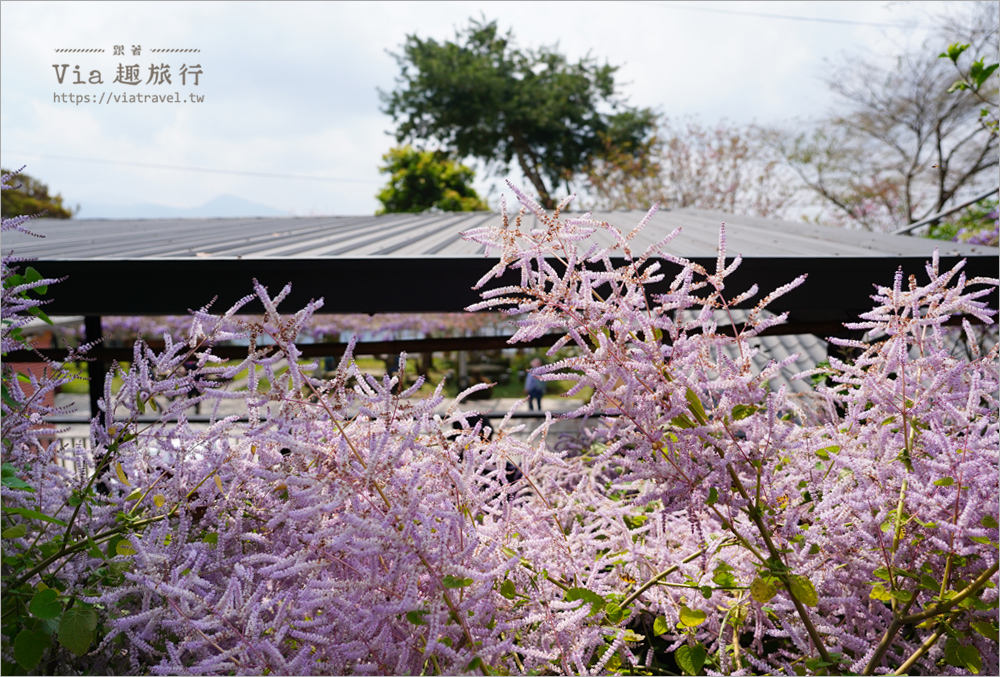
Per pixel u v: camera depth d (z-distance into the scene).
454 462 1.24
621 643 1.32
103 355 3.36
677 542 1.56
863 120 15.35
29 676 1.35
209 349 1.34
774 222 6.32
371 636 1.14
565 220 1.23
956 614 1.18
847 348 2.87
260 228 6.32
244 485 1.37
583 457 1.81
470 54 23.33
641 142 23.53
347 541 1.06
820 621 1.35
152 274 2.88
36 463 1.48
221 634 1.10
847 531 1.40
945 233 7.63
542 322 1.19
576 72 23.78
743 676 1.26
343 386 1.10
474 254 3.02
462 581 1.04
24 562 1.34
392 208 27.30
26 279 1.62
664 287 2.87
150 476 1.45
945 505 1.24
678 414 1.14
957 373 1.30
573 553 1.49
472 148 24.03
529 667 1.21
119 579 1.32
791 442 1.36
